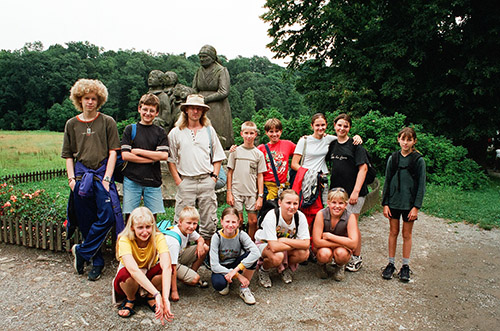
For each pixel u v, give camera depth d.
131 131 3.67
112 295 3.17
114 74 64.38
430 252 4.76
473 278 3.93
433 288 3.63
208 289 3.46
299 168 4.08
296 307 3.14
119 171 3.93
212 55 7.13
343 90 13.77
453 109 12.93
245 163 4.01
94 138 3.63
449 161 10.03
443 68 13.20
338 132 3.99
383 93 13.09
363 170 3.85
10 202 4.75
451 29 12.05
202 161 3.76
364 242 5.05
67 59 65.19
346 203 3.60
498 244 5.20
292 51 17.61
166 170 6.46
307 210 4.10
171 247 3.11
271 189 4.12
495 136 13.20
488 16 11.71
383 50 13.01
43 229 4.30
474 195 8.66
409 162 3.69
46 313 2.92
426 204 7.29
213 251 3.28
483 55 11.99
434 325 2.92
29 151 23.78
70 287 3.40
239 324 2.84
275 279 3.76
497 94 12.09
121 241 2.89
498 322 3.00
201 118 3.91
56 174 12.27
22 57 63.25
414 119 13.34
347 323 2.91
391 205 3.78
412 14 12.75
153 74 8.18
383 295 3.42
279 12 16.80
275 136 4.16
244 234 3.35
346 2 15.25
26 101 62.56
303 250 3.55
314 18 16.25
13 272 3.73
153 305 3.00
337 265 3.68
